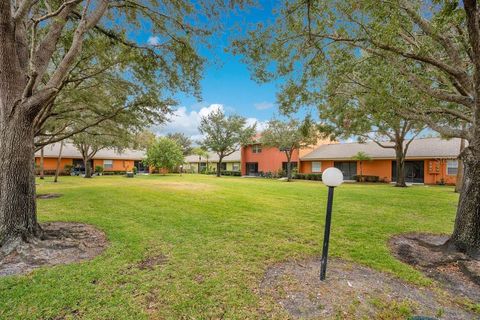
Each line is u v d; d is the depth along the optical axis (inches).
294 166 1165.1
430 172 827.4
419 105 255.6
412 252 193.2
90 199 393.7
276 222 271.1
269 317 110.3
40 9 254.1
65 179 887.7
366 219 290.8
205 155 1588.3
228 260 169.3
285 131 908.6
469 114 270.2
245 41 233.5
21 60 201.6
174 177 1098.7
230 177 1184.2
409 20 192.7
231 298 124.1
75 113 379.6
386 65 223.6
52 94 192.2
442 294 134.3
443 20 157.2
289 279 144.6
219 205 363.6
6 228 179.5
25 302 117.0
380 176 944.3
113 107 362.6
